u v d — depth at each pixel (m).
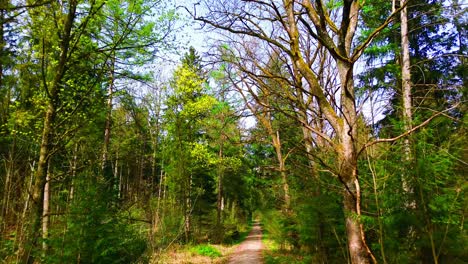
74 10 7.80
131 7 8.18
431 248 4.90
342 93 5.17
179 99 19.12
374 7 9.23
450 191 4.84
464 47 11.03
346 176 4.74
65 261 6.43
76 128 8.32
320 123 7.81
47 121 7.83
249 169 20.61
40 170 7.46
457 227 4.78
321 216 7.43
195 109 17.98
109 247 6.77
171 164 19.27
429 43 11.44
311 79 5.29
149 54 8.82
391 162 5.13
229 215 31.69
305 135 7.86
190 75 17.64
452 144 5.17
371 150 5.91
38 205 7.10
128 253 7.42
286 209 10.16
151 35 8.47
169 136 20.39
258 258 15.82
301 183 8.73
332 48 4.87
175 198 18.61
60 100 9.17
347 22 4.80
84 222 6.65
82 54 8.37
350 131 4.50
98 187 7.11
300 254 8.79
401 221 4.92
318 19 5.21
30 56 8.48
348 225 4.72
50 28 7.68
